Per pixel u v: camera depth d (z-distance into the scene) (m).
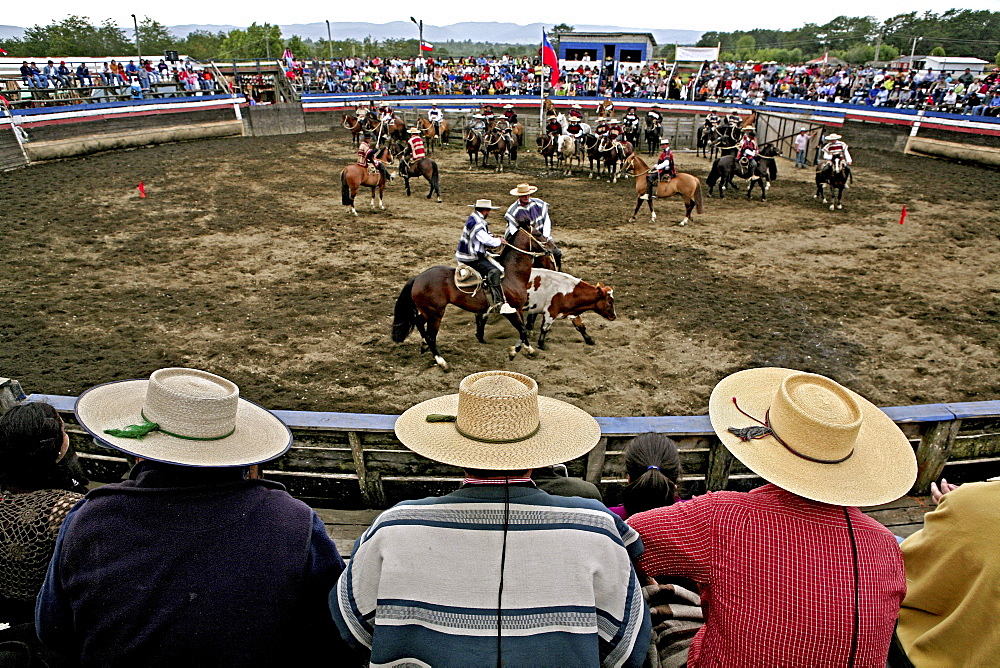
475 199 19.38
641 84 40.78
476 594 1.64
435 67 47.19
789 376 2.24
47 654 2.22
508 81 44.91
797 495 1.92
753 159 19.27
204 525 1.79
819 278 12.40
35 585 2.13
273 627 1.81
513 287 8.36
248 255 13.29
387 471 4.61
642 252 13.98
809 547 1.85
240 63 38.31
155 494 1.80
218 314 10.22
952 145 26.03
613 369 8.64
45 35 72.44
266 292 11.23
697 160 28.38
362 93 37.25
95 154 24.30
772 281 12.20
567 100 39.31
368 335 9.59
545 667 1.62
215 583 1.76
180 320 9.95
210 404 1.91
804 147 26.06
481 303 8.27
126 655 1.76
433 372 8.51
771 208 18.48
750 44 107.19
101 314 10.09
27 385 7.77
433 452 1.87
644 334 9.75
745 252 14.06
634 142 30.41
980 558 2.08
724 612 1.92
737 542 1.90
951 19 92.06
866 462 1.98
